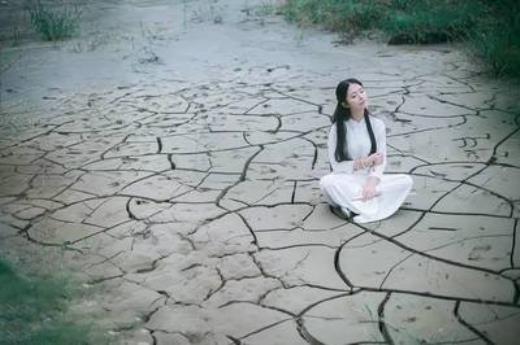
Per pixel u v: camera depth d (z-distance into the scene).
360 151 4.40
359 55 9.21
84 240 4.52
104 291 3.86
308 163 5.54
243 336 3.37
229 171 5.50
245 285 3.83
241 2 14.32
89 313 3.63
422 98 7.02
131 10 14.30
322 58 9.17
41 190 5.43
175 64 9.43
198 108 7.29
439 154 5.48
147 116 7.16
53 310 3.65
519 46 8.00
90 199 5.18
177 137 6.41
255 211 4.75
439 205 4.59
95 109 7.58
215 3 14.45
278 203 4.85
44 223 4.81
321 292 3.70
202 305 3.67
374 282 3.75
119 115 7.28
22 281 3.87
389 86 7.56
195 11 13.59
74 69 9.55
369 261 3.97
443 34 9.55
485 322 3.32
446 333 3.25
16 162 6.10
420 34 9.49
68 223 4.79
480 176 5.00
